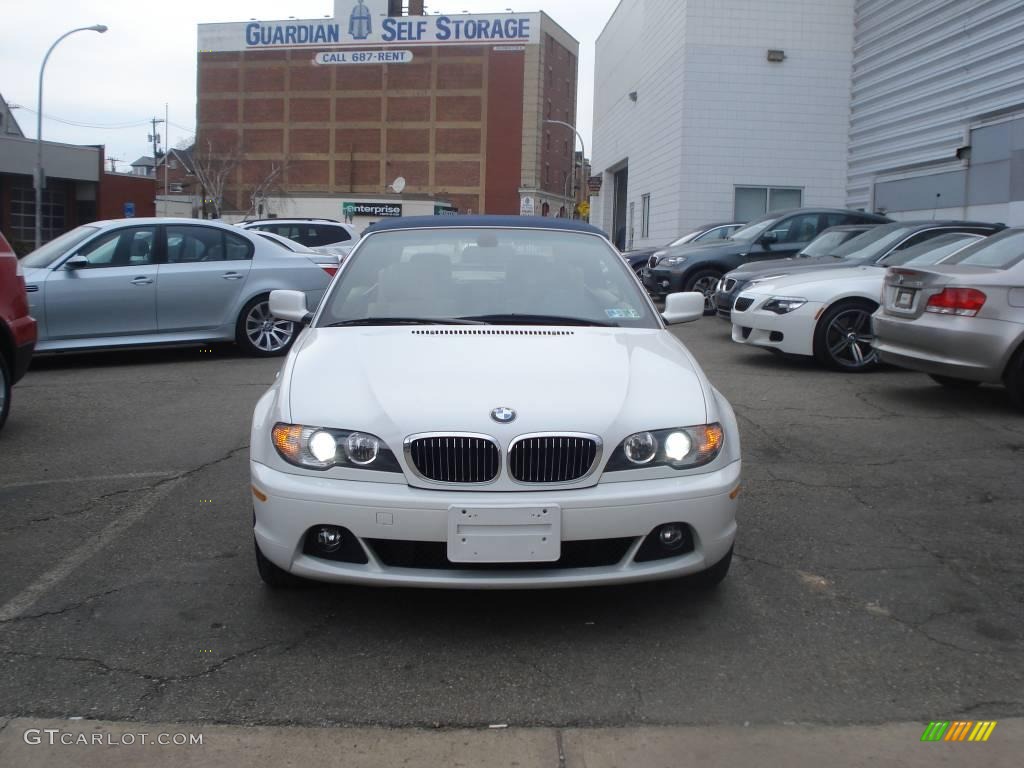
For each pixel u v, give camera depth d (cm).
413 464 325
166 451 612
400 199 6594
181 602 374
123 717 289
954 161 1608
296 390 354
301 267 1064
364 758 269
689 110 2056
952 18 1611
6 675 314
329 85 6981
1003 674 321
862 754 273
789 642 344
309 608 370
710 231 1673
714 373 908
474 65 6819
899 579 403
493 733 283
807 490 526
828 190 2067
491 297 448
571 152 7606
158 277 980
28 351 659
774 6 2023
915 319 724
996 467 571
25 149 4069
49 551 429
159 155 8656
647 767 266
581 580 328
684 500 333
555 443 327
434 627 355
